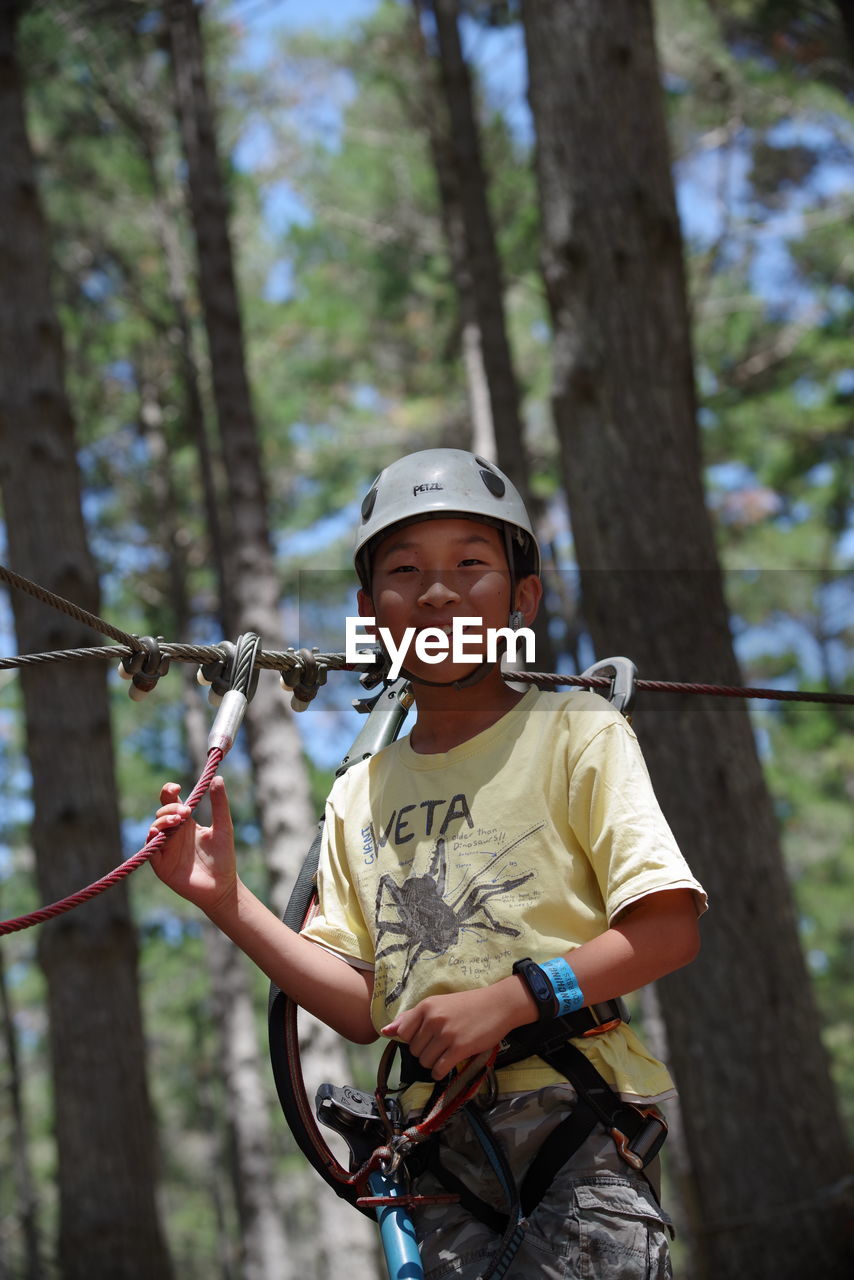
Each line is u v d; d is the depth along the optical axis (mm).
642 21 5848
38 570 7445
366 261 15664
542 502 14047
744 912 5262
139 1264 6902
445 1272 1635
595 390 5520
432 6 10758
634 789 1729
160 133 13688
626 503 5438
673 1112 9172
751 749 5422
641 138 5691
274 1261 11695
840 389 15109
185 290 14047
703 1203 5211
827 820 19016
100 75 12641
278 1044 1880
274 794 8906
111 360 15234
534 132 5848
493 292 9688
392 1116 1733
